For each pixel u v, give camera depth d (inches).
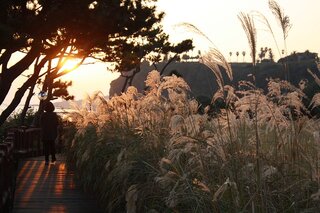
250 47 205.5
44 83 1240.8
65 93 1406.3
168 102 335.9
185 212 210.4
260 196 185.3
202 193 201.8
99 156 399.5
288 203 193.6
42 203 412.2
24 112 1203.9
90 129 511.5
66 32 880.3
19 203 412.2
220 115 241.9
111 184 316.5
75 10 809.5
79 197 442.9
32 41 890.1
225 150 208.8
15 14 795.4
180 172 234.4
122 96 469.4
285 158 214.5
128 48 1109.1
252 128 227.8
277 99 226.4
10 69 894.4
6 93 909.8
